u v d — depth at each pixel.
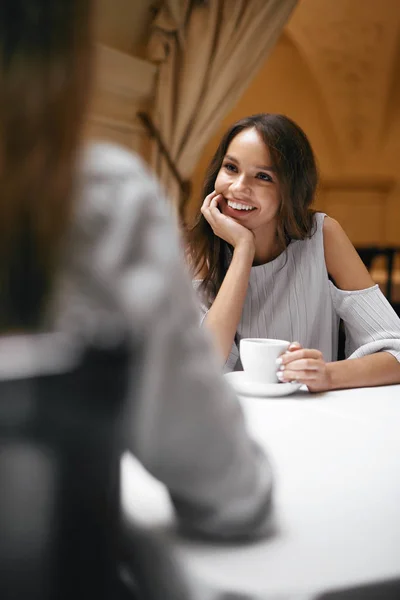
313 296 1.90
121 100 3.96
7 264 0.38
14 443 0.38
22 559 0.39
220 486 0.58
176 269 0.52
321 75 9.66
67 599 0.41
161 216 0.53
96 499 0.41
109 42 3.82
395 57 9.20
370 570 0.62
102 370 0.41
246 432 0.58
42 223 0.39
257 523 0.63
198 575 0.60
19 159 0.38
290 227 1.87
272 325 1.91
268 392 1.38
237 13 4.10
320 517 0.73
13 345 0.39
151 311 0.49
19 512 0.39
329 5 8.82
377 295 1.85
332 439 1.06
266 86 10.09
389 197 10.24
